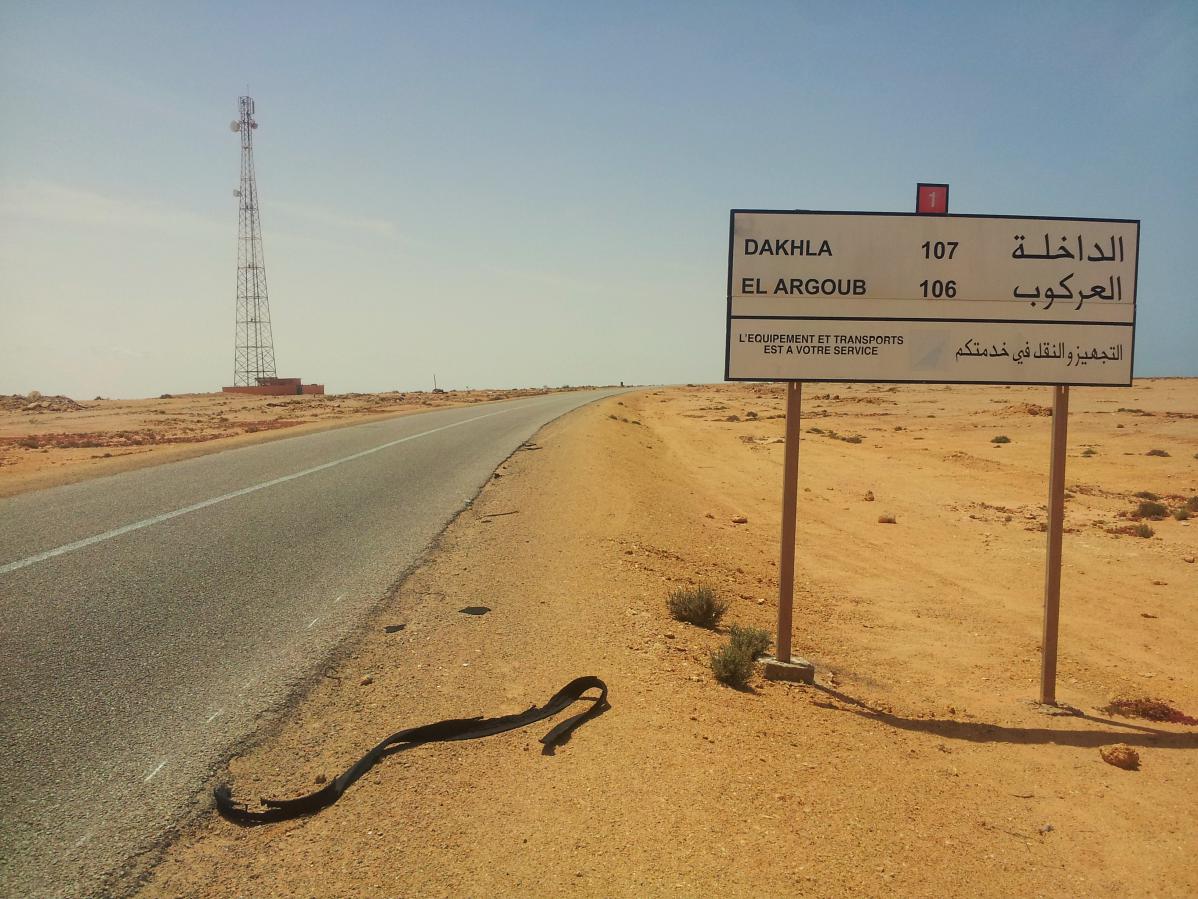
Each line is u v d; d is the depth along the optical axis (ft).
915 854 13.37
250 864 11.16
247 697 16.89
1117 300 23.07
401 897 10.64
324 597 24.64
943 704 22.89
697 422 160.25
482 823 12.62
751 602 32.99
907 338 23.12
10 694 16.63
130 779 13.32
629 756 15.33
